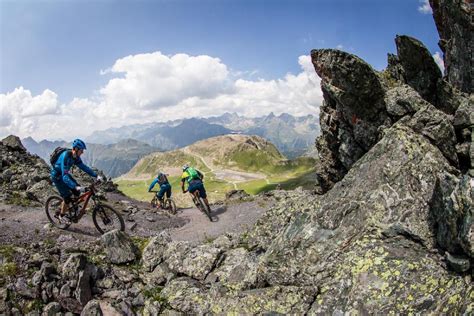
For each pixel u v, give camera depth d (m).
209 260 12.62
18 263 12.39
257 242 13.67
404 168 10.31
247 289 10.58
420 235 8.97
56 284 11.66
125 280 12.57
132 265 13.59
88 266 12.25
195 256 12.94
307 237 10.48
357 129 14.52
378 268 8.68
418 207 9.55
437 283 7.84
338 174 17.80
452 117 11.41
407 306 7.81
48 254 13.09
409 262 8.48
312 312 8.82
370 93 13.70
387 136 11.33
